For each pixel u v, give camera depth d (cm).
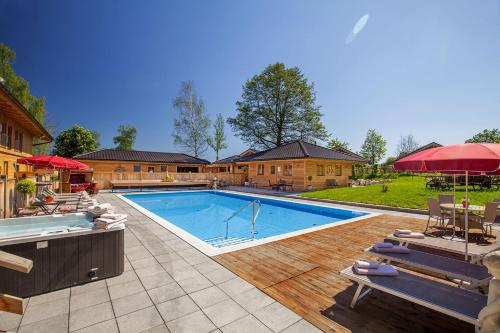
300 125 3272
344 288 349
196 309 292
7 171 827
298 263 441
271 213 1220
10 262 188
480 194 1220
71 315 278
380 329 259
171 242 554
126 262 436
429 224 772
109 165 2473
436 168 301
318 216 1148
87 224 408
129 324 262
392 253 386
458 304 236
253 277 381
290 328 259
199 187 2470
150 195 1817
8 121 833
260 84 3291
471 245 427
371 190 1532
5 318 269
